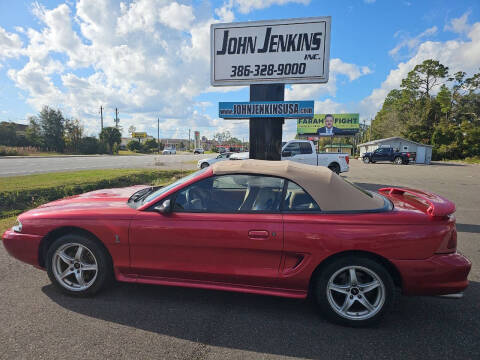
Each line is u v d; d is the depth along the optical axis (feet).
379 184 39.75
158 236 8.63
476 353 7.02
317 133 157.89
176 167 62.75
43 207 10.23
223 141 471.62
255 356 6.83
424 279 7.69
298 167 9.26
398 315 8.72
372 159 99.50
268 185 8.72
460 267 7.63
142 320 8.20
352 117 153.48
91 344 7.11
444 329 8.00
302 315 8.64
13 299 9.16
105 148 185.68
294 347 7.17
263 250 8.18
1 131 147.43
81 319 8.18
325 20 22.13
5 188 25.70
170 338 7.43
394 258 7.72
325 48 22.35
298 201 8.45
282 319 8.41
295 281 8.19
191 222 8.50
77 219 9.11
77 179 33.50
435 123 142.92
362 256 8.00
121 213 9.04
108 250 9.08
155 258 8.84
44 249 9.65
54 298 9.30
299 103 22.77
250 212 8.48
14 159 90.12
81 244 9.11
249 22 23.17
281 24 22.79
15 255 9.65
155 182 37.52
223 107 23.79
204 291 10.05
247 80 23.68
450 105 143.84
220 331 7.77
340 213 8.16
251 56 23.45
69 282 9.53
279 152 23.81
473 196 30.35
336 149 189.47
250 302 9.36
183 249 8.62
